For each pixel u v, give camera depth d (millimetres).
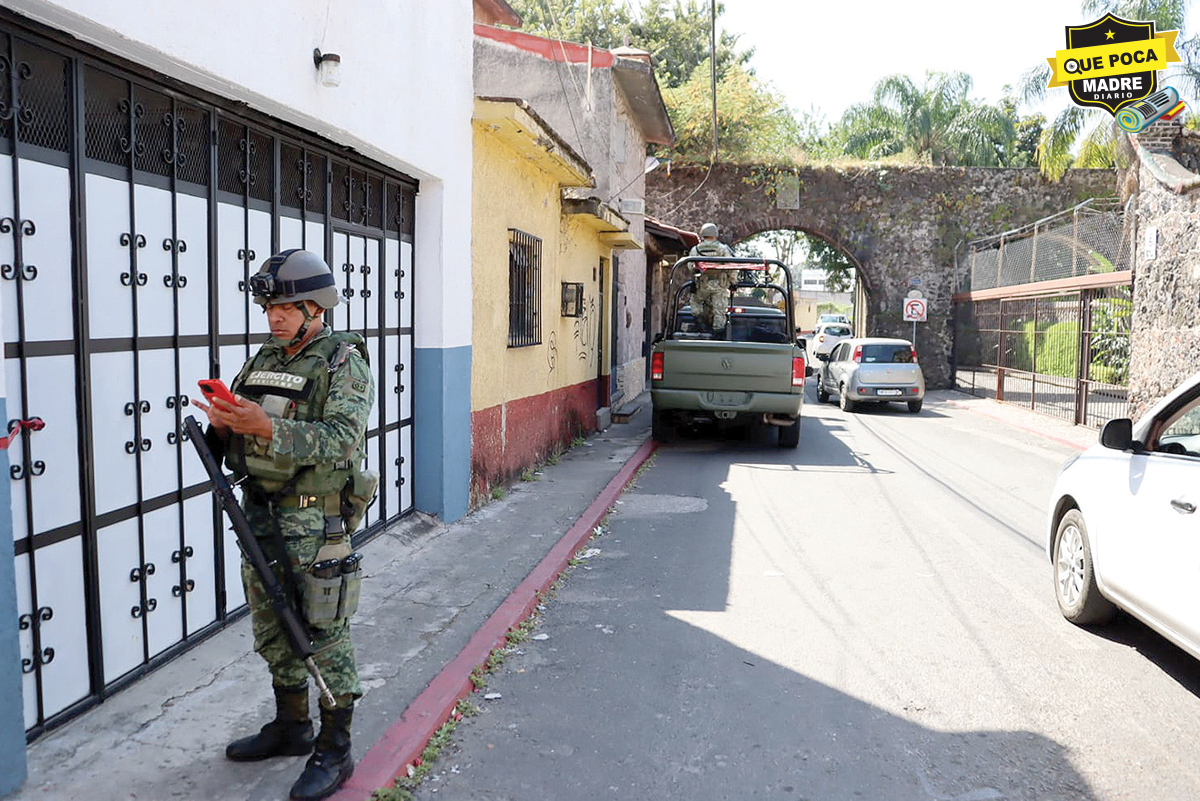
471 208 7875
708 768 3779
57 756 3482
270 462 3186
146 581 4199
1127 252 16047
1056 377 20172
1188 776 3754
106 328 3879
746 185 26641
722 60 39188
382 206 6594
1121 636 5426
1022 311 22188
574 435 13102
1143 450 5023
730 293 14742
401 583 5984
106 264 3871
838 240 26719
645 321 24203
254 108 4832
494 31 15688
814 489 10211
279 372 3293
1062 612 5758
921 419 18688
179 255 4371
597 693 4520
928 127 33781
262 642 3424
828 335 35906
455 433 7668
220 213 4699
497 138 8547
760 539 7793
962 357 27469
